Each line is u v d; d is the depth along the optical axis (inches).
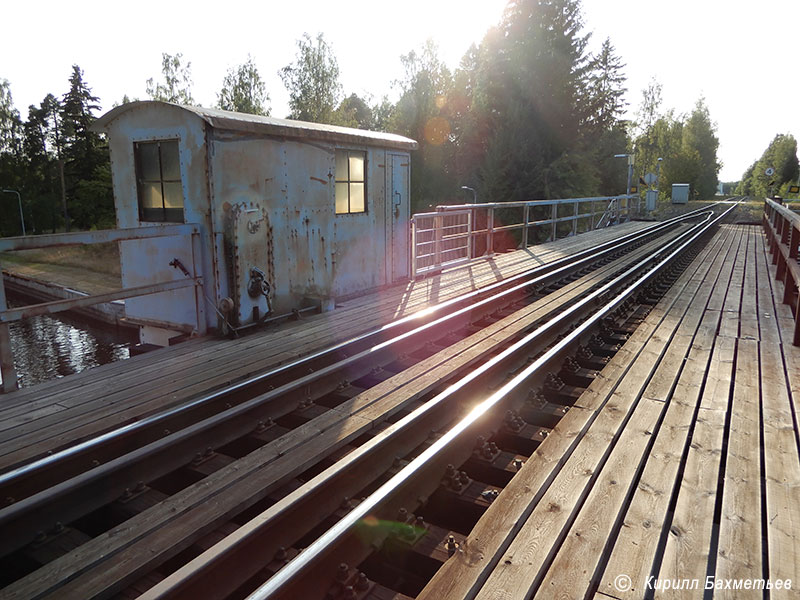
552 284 393.4
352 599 94.2
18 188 2669.8
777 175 3897.6
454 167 2041.1
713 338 242.1
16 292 1357.0
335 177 297.1
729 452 135.7
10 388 175.6
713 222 1003.3
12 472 120.4
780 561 93.9
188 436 143.9
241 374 191.0
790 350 223.9
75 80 2445.9
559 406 178.5
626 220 1130.0
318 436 146.9
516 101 1497.3
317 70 1879.9
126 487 132.4
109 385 180.7
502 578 91.0
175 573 86.7
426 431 158.4
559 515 109.3
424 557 105.3
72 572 95.1
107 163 2476.6
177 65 1863.9
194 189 232.1
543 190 1430.9
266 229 253.6
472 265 465.1
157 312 260.5
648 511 110.3
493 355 235.1
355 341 228.2
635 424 152.8
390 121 2158.0
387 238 348.8
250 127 236.4
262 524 99.6
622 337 254.7
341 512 120.5
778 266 399.9
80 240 185.2
